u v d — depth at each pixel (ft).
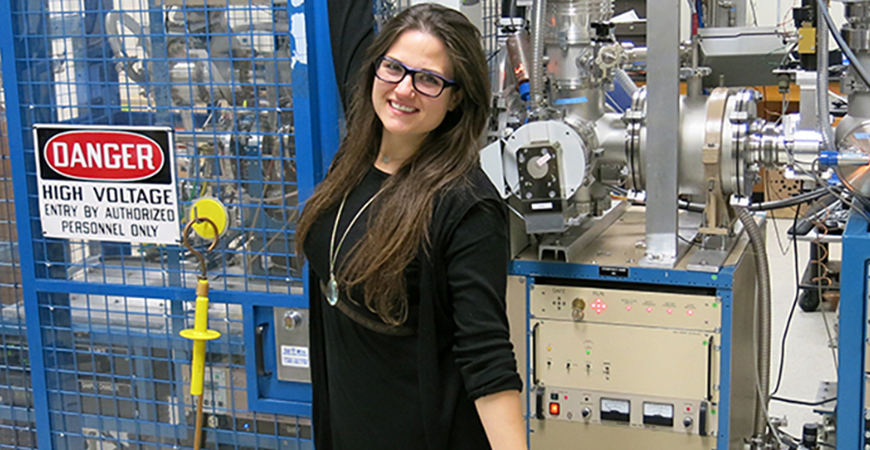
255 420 7.50
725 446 6.95
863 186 6.54
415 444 5.63
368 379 5.65
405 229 5.21
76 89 7.32
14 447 8.32
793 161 6.61
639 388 7.13
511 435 5.19
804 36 7.25
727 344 6.80
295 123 6.80
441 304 5.41
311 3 6.70
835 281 13.19
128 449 7.89
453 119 5.72
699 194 7.29
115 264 7.59
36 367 7.80
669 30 6.70
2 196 7.80
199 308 6.60
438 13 5.42
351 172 5.79
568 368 7.30
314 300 6.12
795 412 10.96
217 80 6.99
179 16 6.97
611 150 7.28
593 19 7.15
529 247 7.68
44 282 7.58
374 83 5.56
